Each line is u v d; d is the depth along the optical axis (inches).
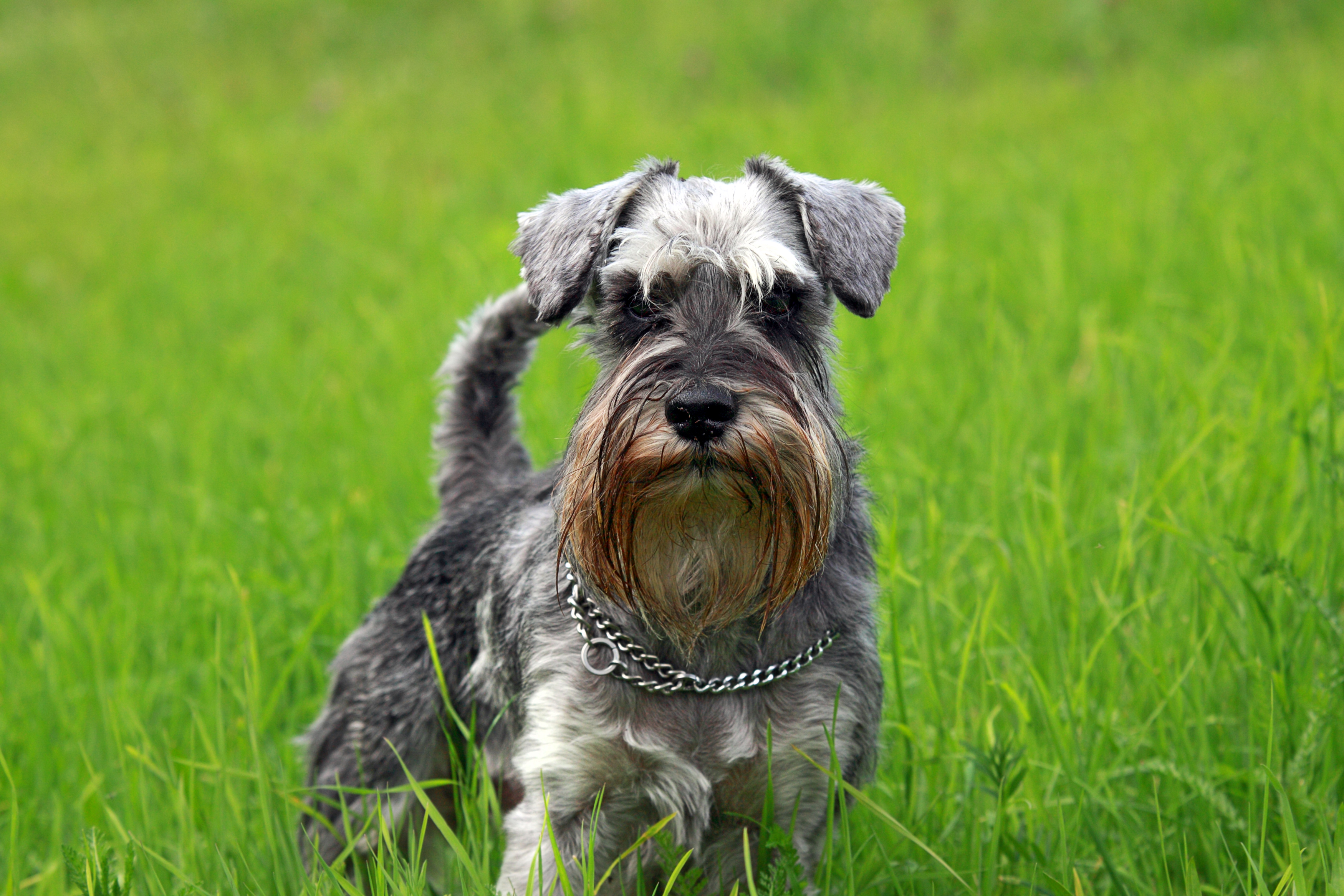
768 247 137.7
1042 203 383.6
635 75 664.4
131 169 619.8
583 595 140.3
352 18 792.9
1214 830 145.4
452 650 164.9
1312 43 562.6
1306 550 182.7
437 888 165.8
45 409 340.2
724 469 132.6
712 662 141.8
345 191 543.2
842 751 141.2
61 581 234.7
